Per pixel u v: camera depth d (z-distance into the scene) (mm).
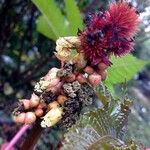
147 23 259
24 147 139
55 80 131
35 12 336
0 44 339
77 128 113
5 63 364
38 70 338
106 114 129
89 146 112
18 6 337
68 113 129
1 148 215
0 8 342
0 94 345
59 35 207
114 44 129
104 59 130
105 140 118
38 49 344
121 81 170
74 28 195
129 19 131
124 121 135
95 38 128
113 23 130
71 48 132
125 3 133
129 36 131
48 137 296
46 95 132
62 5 343
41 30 247
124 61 167
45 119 128
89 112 121
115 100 135
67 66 130
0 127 309
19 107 135
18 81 348
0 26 336
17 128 306
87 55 130
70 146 106
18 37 356
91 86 130
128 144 124
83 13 323
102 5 317
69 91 129
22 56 367
